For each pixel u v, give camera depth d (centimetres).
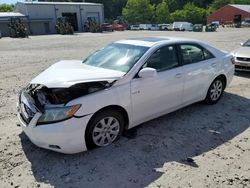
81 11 5103
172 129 482
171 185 335
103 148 415
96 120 390
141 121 455
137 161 385
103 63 475
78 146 377
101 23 5366
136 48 477
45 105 375
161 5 9688
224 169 367
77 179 348
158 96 462
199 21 9700
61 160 387
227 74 610
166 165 376
